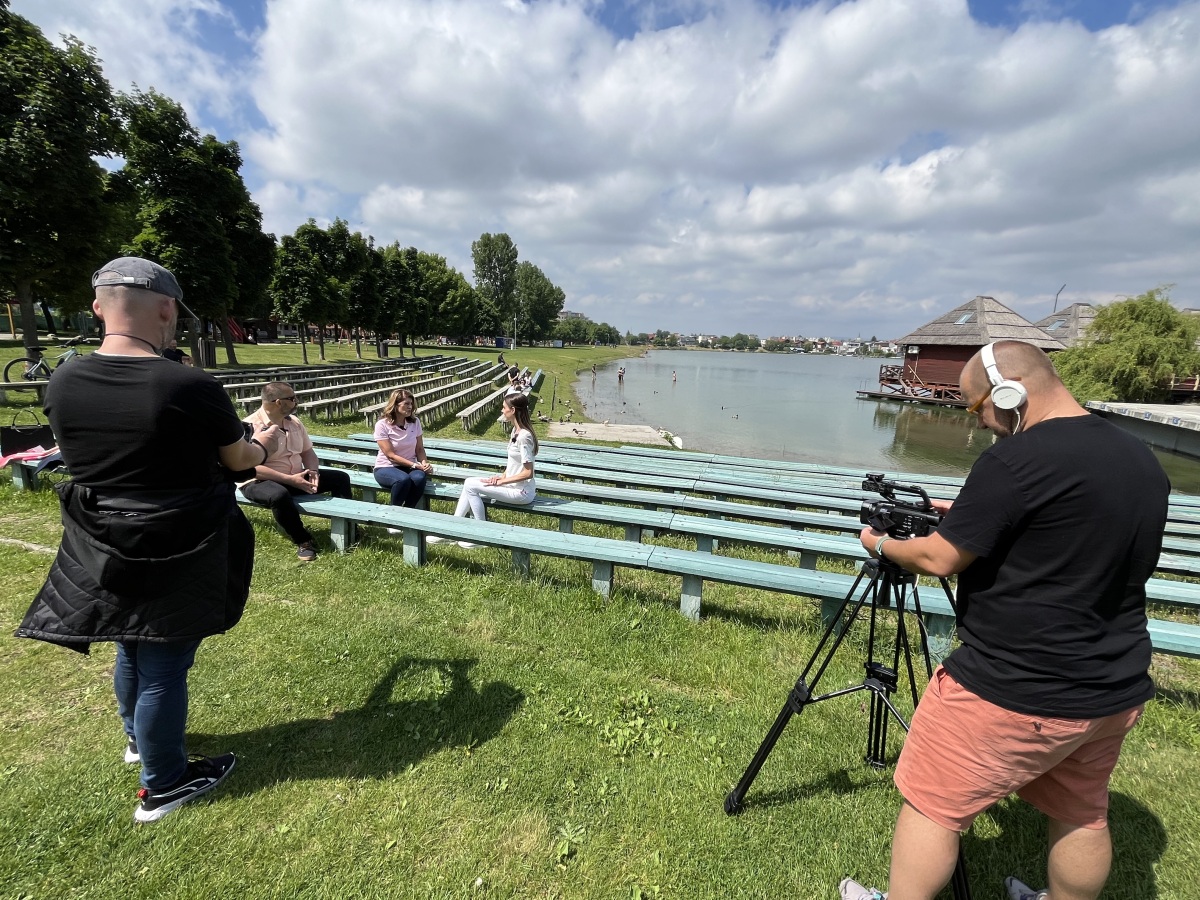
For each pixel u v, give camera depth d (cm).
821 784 240
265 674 295
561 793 231
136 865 191
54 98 987
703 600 423
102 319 189
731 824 220
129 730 224
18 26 995
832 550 427
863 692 306
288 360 2844
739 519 634
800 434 2052
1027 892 190
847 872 204
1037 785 170
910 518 191
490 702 283
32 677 283
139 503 182
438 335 6294
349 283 2844
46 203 1018
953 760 155
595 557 388
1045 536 139
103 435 175
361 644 324
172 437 179
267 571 418
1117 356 2573
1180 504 857
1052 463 137
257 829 208
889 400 3719
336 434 1042
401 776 235
